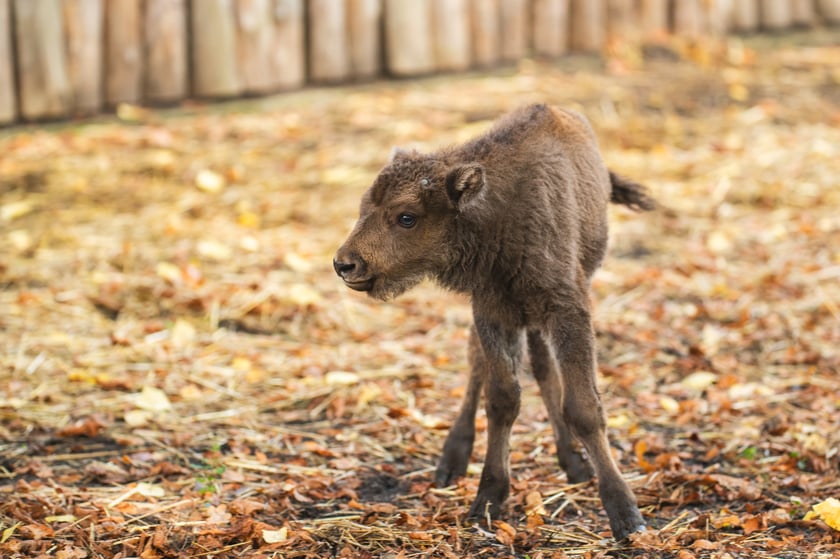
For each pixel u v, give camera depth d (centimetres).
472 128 1756
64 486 952
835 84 2039
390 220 870
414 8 1930
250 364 1192
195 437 1047
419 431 1065
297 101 1873
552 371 970
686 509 913
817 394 1110
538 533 870
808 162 1716
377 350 1230
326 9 1886
